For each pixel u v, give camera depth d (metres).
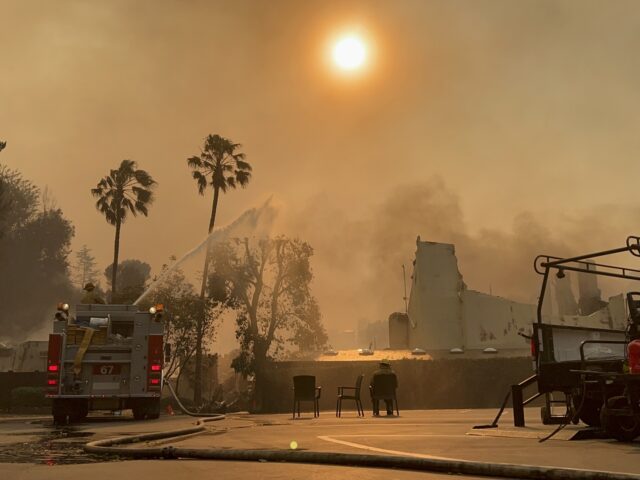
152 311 14.66
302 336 40.22
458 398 36.38
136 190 50.12
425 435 8.08
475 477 4.73
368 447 6.52
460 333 42.56
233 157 46.12
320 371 36.94
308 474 4.95
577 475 4.30
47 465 5.80
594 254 7.92
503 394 36.47
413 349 44.50
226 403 39.69
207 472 5.14
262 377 37.78
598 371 7.28
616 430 6.81
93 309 14.69
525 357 37.06
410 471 5.08
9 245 89.06
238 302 39.09
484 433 8.01
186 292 39.38
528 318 42.41
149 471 5.24
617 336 9.16
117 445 7.73
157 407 14.77
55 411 13.97
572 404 7.91
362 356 39.91
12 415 23.73
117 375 14.32
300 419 14.45
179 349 37.56
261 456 5.93
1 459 6.49
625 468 4.61
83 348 14.11
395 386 15.34
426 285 43.44
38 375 31.05
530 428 8.30
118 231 49.50
